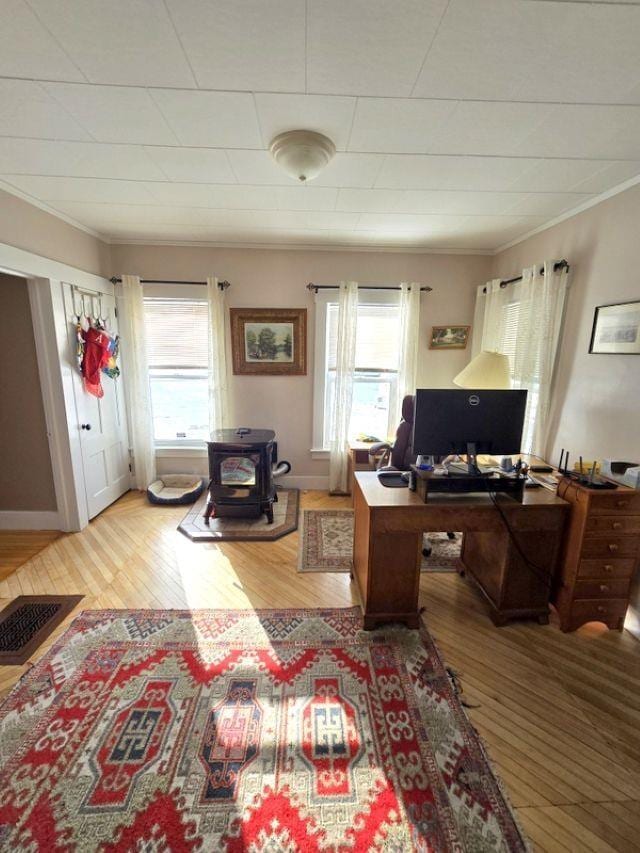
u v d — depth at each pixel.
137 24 1.14
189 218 2.85
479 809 1.20
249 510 3.14
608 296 2.23
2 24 1.13
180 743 1.38
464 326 3.65
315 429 3.86
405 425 2.85
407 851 1.09
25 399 2.84
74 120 1.64
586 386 2.39
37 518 3.02
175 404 3.81
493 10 1.08
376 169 2.04
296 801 1.21
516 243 3.19
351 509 3.48
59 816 1.16
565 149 1.82
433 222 2.85
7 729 1.43
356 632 1.95
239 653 1.80
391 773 1.30
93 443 3.21
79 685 1.62
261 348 3.68
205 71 1.33
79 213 2.76
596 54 1.23
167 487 3.83
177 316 3.62
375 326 3.72
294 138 1.71
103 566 2.54
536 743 1.41
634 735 1.44
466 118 1.59
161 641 1.87
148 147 1.86
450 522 1.88
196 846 1.10
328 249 3.51
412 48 1.22
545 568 1.97
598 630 1.98
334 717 1.49
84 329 3.00
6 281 2.66
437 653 1.82
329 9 1.08
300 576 2.45
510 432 1.91
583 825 1.16
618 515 1.83
